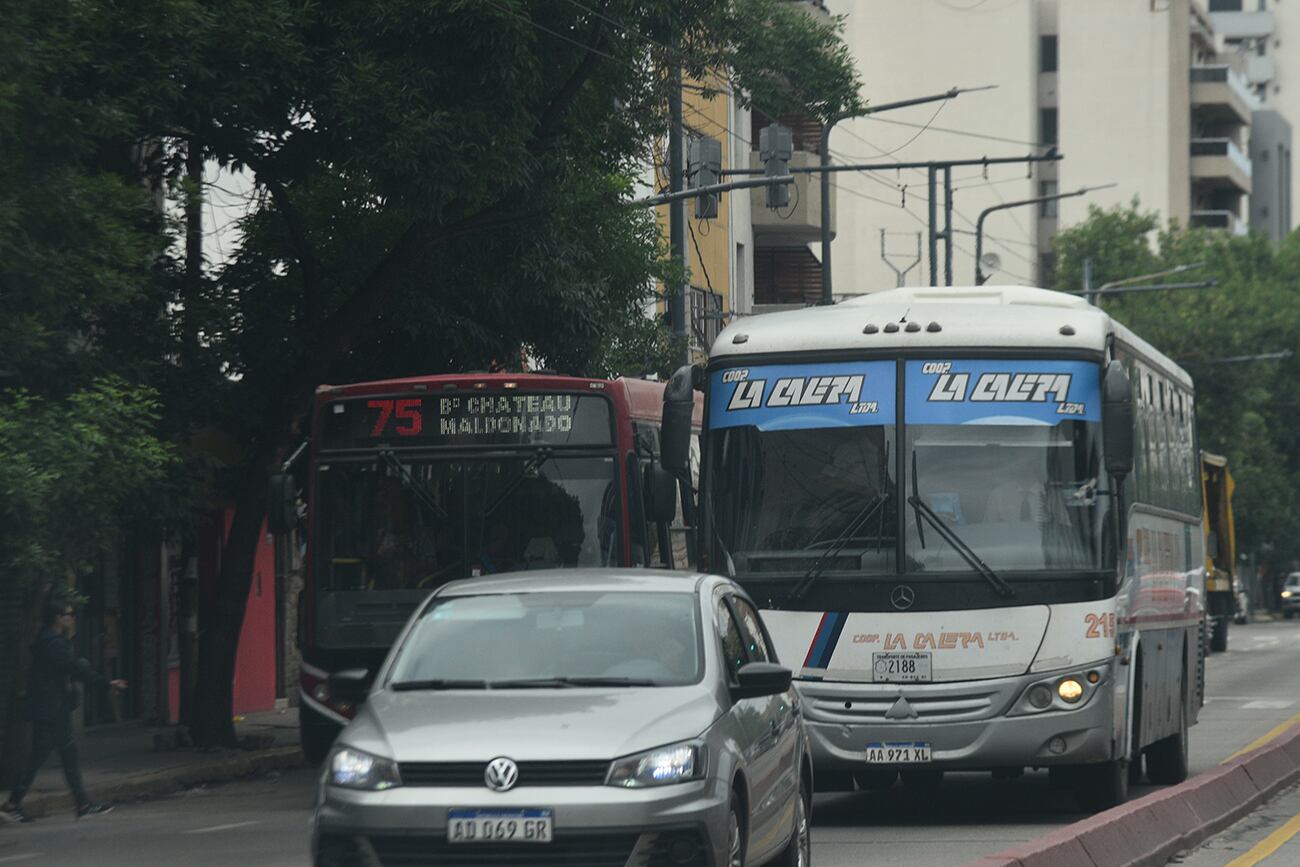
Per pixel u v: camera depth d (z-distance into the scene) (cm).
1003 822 4288
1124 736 4231
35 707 5075
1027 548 4056
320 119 5925
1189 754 6309
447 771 2492
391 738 2544
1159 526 4919
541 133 6544
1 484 4659
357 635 5156
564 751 2489
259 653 8831
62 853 4172
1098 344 4188
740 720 2709
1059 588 4038
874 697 4038
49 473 4797
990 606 4031
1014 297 4434
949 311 4256
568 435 5259
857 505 4109
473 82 6016
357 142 5900
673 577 2973
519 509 5212
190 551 7256
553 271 6862
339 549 5206
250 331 6706
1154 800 3850
